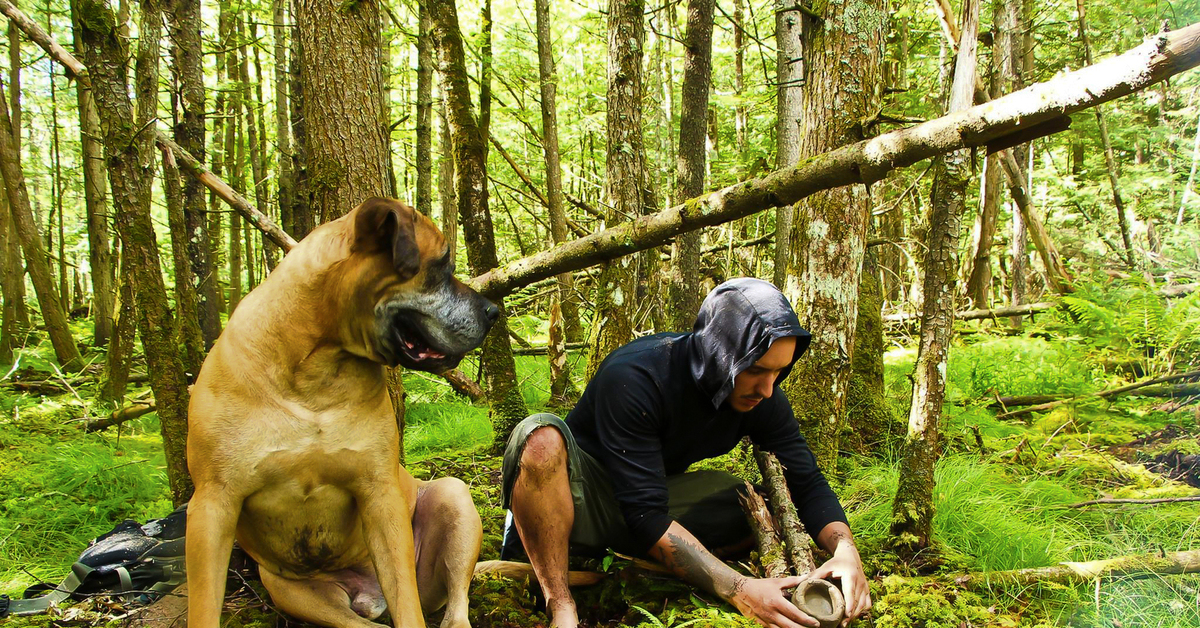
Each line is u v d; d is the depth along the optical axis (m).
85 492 4.52
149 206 3.26
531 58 12.41
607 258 3.51
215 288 7.91
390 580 2.32
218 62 10.89
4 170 8.62
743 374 2.49
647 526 2.55
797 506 2.88
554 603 2.56
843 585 2.41
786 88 6.39
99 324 10.38
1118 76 1.94
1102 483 4.11
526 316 11.09
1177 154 12.14
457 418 6.05
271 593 2.56
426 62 7.32
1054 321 8.05
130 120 3.23
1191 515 3.44
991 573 2.82
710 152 12.61
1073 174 13.38
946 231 2.86
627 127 5.58
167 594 2.84
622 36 5.53
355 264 2.17
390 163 3.76
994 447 4.79
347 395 2.28
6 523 3.93
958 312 9.00
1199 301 6.72
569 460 2.57
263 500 2.28
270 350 2.19
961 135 2.32
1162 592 2.71
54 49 3.31
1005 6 6.39
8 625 2.65
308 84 3.48
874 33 3.62
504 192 13.91
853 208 3.78
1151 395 5.87
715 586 2.48
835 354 3.82
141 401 6.45
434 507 2.60
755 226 10.24
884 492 3.69
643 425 2.61
